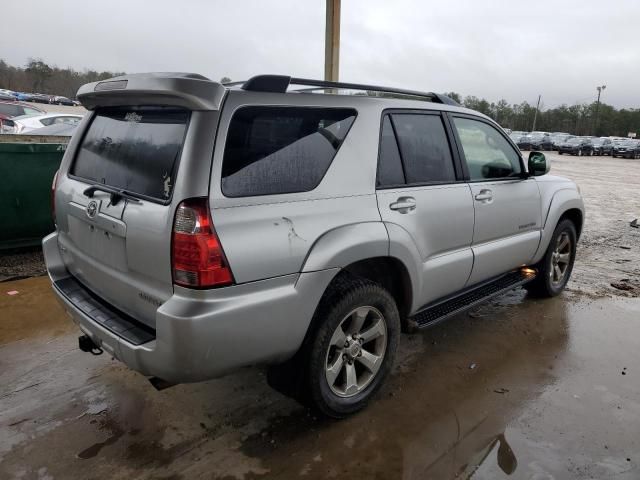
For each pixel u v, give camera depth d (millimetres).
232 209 2264
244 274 2277
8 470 2494
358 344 2906
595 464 2617
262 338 2377
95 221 2652
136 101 2557
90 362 3523
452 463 2605
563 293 5262
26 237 5730
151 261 2307
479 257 3729
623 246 7637
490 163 3943
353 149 2809
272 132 2467
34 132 12000
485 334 4195
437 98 3693
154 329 2414
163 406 3039
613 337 4195
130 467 2535
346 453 2664
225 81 3291
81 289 2955
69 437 2746
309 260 2504
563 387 3375
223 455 2631
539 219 4434
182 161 2219
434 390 3301
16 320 4133
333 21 6816
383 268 3158
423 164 3295
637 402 3211
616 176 21547
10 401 3051
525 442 2785
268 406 3059
